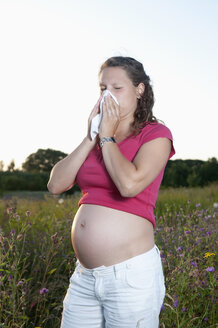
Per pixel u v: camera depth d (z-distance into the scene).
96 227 1.81
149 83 2.05
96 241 1.80
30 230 4.28
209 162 26.53
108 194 1.84
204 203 9.07
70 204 6.38
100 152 1.94
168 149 1.84
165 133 1.83
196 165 28.64
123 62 1.97
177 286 2.68
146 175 1.73
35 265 3.46
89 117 1.99
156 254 1.87
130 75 1.96
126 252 1.78
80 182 1.99
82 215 1.90
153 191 1.87
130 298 1.74
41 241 3.86
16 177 23.56
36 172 27.20
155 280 1.80
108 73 1.97
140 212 1.81
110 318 1.79
